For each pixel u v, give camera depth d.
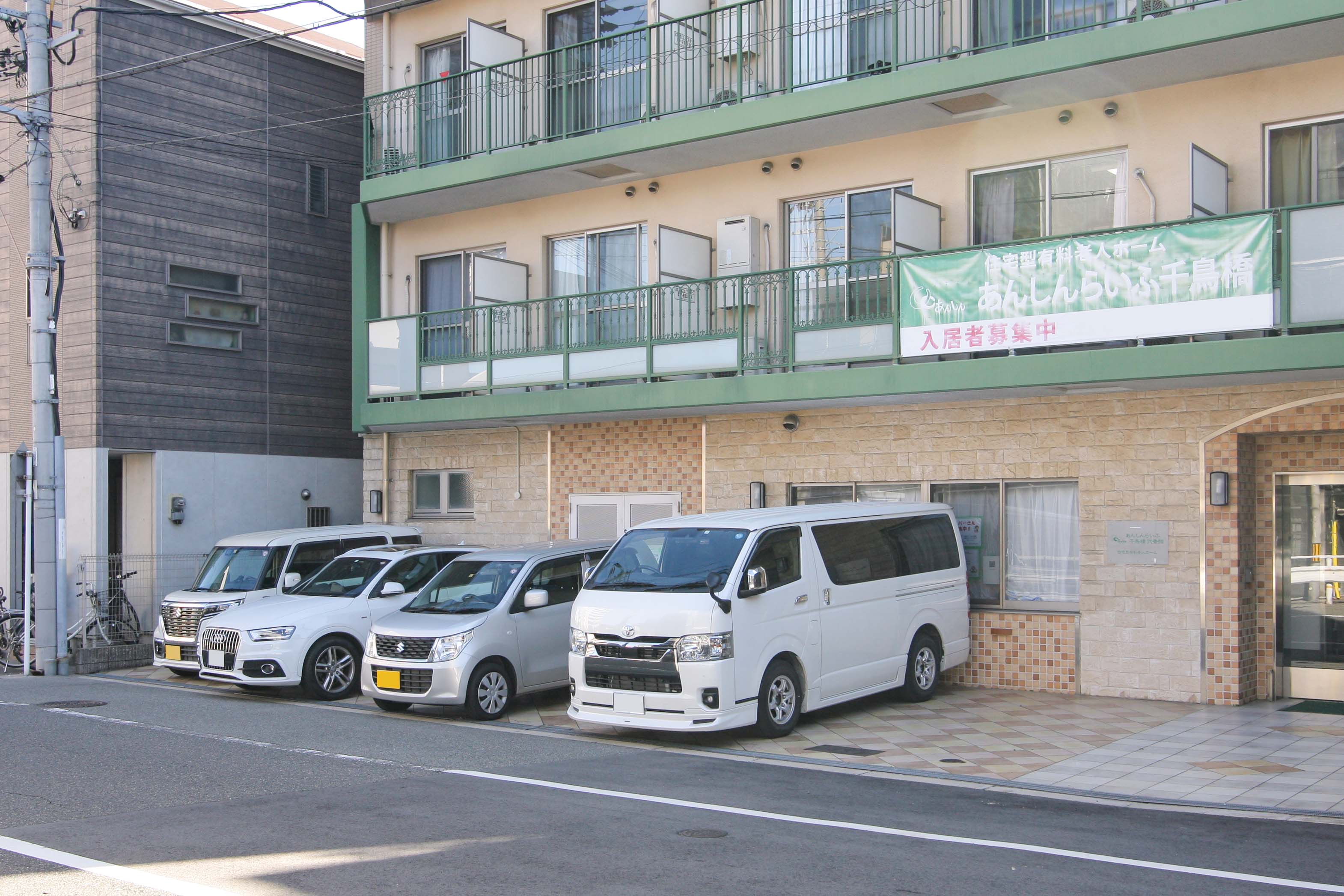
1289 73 13.09
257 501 22.17
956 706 13.35
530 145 18.02
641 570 11.98
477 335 18.56
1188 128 13.67
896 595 13.08
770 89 16.30
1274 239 11.80
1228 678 13.10
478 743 11.45
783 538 12.01
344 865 7.07
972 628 14.71
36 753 10.76
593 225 18.42
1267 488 13.57
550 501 18.53
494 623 13.12
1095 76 13.46
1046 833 7.98
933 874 6.92
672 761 10.59
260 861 7.16
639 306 16.73
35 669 18.00
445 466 19.81
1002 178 14.99
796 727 12.12
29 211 20.92
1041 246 13.09
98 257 20.06
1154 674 13.52
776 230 16.66
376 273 20.45
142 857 7.26
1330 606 13.28
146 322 20.67
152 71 20.88
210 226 21.69
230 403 21.84
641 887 6.64
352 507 23.84
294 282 23.00
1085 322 12.79
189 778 9.65
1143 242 12.47
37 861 7.16
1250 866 7.16
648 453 17.53
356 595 15.14
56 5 20.56
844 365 14.98
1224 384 13.02
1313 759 10.50
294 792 9.12
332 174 23.78
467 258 19.92
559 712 13.59
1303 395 12.73
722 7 16.20
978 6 14.33
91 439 20.03
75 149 20.38
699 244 17.00
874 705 13.38
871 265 15.65
